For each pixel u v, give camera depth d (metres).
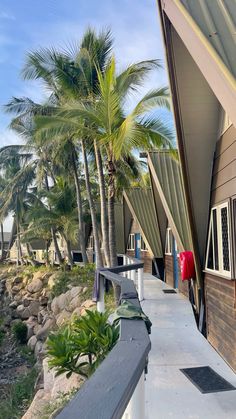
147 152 12.32
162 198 10.51
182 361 4.85
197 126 6.25
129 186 15.03
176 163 11.62
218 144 6.21
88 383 1.41
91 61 13.54
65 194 22.42
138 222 16.14
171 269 13.18
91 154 16.23
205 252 7.13
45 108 15.33
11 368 14.35
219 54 3.13
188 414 3.38
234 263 5.16
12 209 32.41
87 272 18.97
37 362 13.23
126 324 2.49
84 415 1.14
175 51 5.35
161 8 4.98
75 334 4.88
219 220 6.05
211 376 4.32
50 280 20.31
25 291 22.30
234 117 2.81
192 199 6.78
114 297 10.70
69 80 13.66
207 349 5.37
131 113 10.38
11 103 19.33
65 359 4.39
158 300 9.26
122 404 1.28
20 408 8.97
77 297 14.52
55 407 5.11
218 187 6.18
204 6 4.02
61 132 11.40
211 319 6.68
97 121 10.80
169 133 11.02
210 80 3.28
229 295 5.35
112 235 11.95
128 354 1.76
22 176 28.30
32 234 25.86
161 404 3.58
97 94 13.29
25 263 34.62
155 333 6.21
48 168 23.94
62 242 31.00
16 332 18.02
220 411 3.43
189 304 8.67
